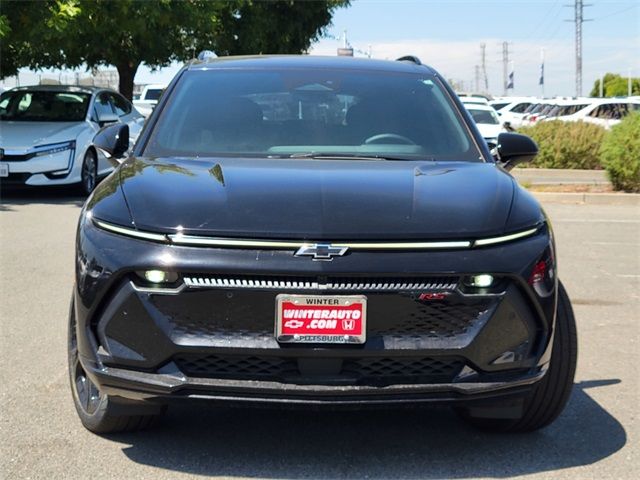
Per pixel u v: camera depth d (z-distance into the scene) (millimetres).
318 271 3242
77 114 13977
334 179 3816
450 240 3377
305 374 3301
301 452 3807
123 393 3418
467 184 3850
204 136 4441
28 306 6426
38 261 8133
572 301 7016
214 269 3268
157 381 3320
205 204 3500
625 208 13664
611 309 6742
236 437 3973
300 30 28422
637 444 3949
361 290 3271
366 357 3287
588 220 12102
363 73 5055
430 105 4797
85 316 3469
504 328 3375
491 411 3645
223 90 4801
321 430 4078
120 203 3615
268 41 27984
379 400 3299
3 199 13086
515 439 4008
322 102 4727
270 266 3254
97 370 3426
